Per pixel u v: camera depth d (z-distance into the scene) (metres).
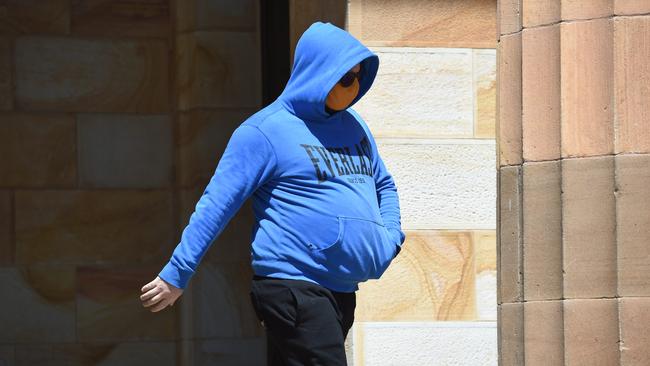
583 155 13.73
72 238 21.27
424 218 18.17
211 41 21.25
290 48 19.08
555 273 13.91
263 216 12.79
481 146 18.31
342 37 12.81
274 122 12.70
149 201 21.52
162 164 21.59
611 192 13.58
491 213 18.27
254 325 21.06
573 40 13.81
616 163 13.54
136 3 21.62
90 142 21.42
